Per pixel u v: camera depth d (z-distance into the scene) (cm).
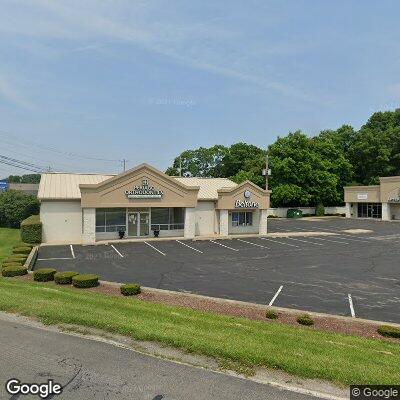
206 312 1207
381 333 1073
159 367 726
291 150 6112
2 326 957
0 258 2303
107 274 1941
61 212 3155
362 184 7100
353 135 7394
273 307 1346
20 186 8019
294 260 2420
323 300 1481
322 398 620
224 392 632
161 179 3350
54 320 991
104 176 3684
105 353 789
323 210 6538
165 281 1789
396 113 7600
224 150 9075
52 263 2245
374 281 1823
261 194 3831
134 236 3400
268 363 734
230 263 2292
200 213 3750
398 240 3462
